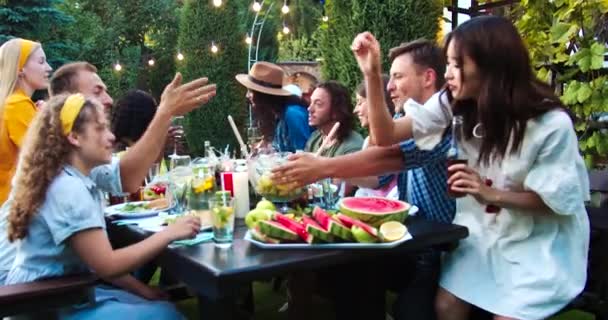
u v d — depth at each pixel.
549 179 1.55
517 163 1.62
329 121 2.71
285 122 3.33
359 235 1.46
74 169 1.65
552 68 3.20
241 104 7.73
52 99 1.70
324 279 2.04
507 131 1.62
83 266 1.64
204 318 1.50
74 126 1.62
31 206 1.57
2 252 1.94
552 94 1.67
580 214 1.66
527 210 1.63
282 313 2.91
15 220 1.60
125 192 1.99
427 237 1.57
